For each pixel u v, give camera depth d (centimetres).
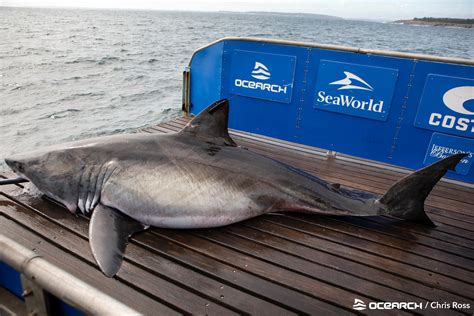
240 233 337
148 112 1432
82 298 110
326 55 518
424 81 474
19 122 1237
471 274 303
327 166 530
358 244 334
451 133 477
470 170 482
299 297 264
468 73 448
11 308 213
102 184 327
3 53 3228
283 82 557
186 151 348
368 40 7381
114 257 271
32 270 121
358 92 513
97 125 1235
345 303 261
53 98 1614
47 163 338
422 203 355
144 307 243
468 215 403
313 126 560
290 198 355
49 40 4847
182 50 4034
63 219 331
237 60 582
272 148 587
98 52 3575
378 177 500
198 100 654
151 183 322
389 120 508
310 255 313
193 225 329
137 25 10744
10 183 348
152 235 321
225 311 246
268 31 8800
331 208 357
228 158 354
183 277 274
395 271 300
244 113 607
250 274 284
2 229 313
